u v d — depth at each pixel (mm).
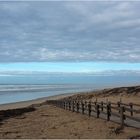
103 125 18328
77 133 16625
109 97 52219
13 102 59094
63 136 15977
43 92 105438
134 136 14094
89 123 19953
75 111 30688
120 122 17328
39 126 20969
